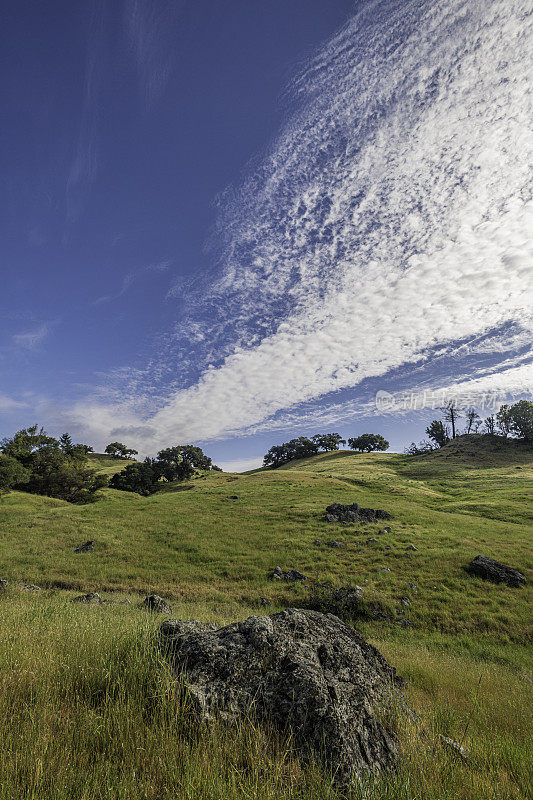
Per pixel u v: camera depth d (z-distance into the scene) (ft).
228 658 14.93
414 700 18.98
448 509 145.38
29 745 9.99
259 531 103.55
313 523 109.81
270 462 479.41
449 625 55.11
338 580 70.54
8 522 111.45
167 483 352.28
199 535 100.07
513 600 61.82
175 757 10.21
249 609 55.67
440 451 347.56
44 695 12.73
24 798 8.38
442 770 11.32
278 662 14.75
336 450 464.24
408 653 38.50
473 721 18.45
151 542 93.86
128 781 9.15
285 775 10.26
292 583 69.56
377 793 10.04
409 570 74.59
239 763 10.68
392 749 13.10
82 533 98.58
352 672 15.94
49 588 59.57
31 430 288.10
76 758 10.19
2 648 16.28
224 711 12.86
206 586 67.26
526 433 321.93
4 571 67.92
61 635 19.15
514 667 41.86
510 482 203.10
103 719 11.65
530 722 19.48
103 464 466.70
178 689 13.37
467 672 32.65
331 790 9.75
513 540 92.79
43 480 247.91
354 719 13.23
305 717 12.73
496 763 13.00
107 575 70.23
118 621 25.43
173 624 18.06
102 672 14.46
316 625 18.28
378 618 56.95
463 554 81.00
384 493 183.32
